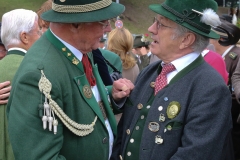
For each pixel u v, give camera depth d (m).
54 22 1.43
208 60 2.56
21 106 1.32
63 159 1.39
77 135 1.47
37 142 1.31
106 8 1.47
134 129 1.72
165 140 1.56
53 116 1.35
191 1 1.57
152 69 1.84
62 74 1.42
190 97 1.56
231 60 3.40
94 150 1.55
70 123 1.42
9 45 2.06
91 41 1.51
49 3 2.38
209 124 1.49
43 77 1.34
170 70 1.66
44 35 1.54
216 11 1.66
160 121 1.58
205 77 1.55
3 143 1.96
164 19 1.62
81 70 1.53
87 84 1.54
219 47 3.45
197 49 1.62
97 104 1.58
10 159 1.96
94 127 1.55
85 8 1.43
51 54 1.45
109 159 1.81
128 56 3.18
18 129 1.30
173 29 1.60
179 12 1.58
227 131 1.56
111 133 1.75
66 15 1.43
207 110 1.49
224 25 3.35
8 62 1.99
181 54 1.63
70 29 1.48
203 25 1.59
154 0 18.61
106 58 2.74
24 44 2.05
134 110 1.79
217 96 1.51
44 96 1.33
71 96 1.45
